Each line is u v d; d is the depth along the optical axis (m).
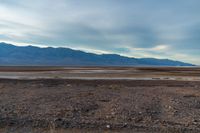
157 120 10.67
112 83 31.55
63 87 25.47
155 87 26.61
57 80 34.78
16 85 27.45
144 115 11.66
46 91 21.42
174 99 17.12
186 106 14.34
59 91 21.48
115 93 20.42
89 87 25.67
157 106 14.16
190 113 12.37
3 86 26.12
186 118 11.20
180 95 19.69
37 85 27.62
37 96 18.05
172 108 13.55
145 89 24.08
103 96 18.38
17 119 10.05
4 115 10.97
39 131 8.68
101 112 12.29
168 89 24.38
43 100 16.03
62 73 57.72
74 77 43.44
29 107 13.32
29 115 11.07
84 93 20.11
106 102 15.49
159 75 53.38
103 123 9.61
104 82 32.72
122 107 13.62
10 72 61.69
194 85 29.98
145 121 10.45
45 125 9.31
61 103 14.82
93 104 14.57
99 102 15.43
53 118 10.33
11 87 25.09
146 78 43.12
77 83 30.88
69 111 12.36
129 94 19.81
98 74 54.53
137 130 8.87
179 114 12.09
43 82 31.78
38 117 10.61
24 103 14.73
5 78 39.09
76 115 11.49
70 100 16.12
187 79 41.16
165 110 13.06
